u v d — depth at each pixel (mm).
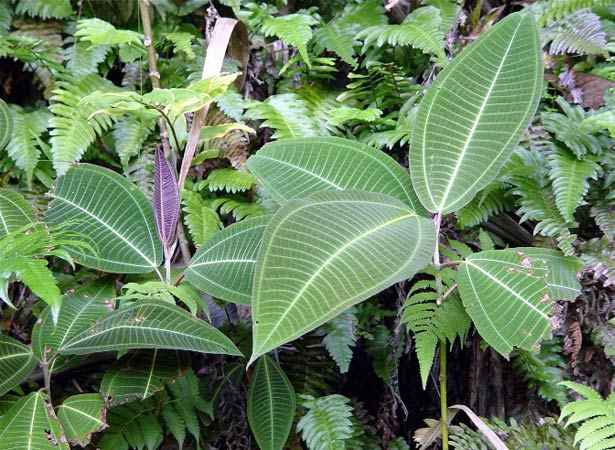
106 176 1204
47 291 971
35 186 1492
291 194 1118
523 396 1412
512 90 1080
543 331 1024
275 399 1265
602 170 1344
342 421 1305
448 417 1249
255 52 1609
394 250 947
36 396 1092
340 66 1663
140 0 1350
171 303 1097
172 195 1188
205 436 1360
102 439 1263
